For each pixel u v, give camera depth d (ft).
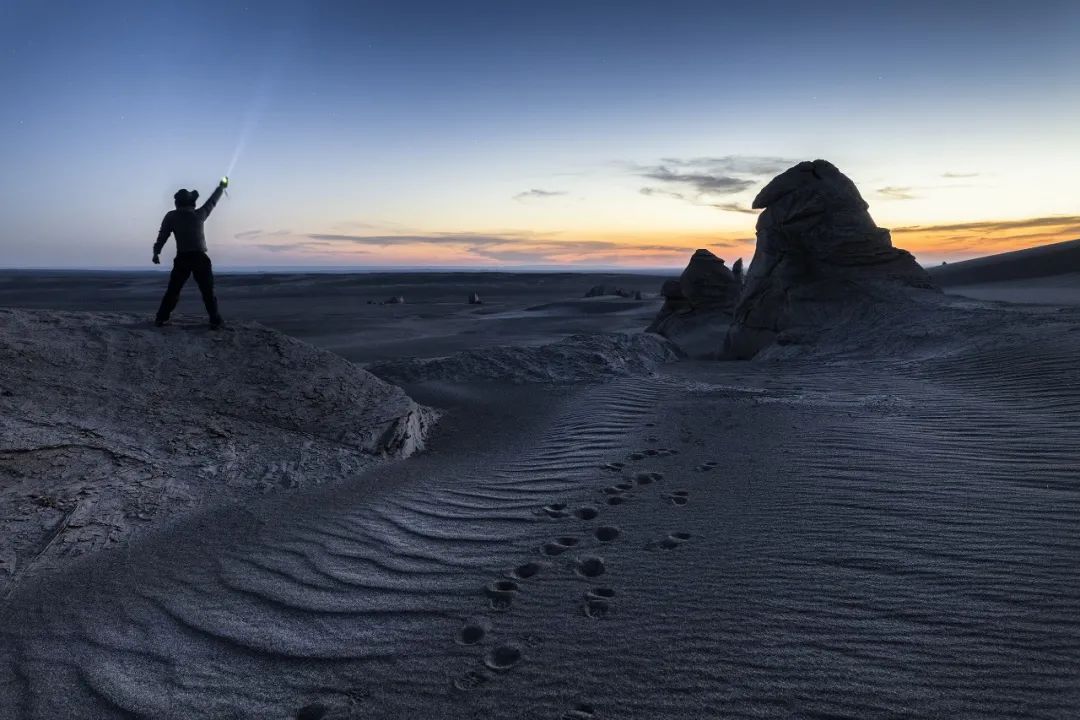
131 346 20.66
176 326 22.84
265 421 19.10
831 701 7.45
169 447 16.44
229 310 152.97
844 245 50.57
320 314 142.92
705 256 80.64
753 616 9.43
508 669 8.60
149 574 11.72
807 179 52.70
